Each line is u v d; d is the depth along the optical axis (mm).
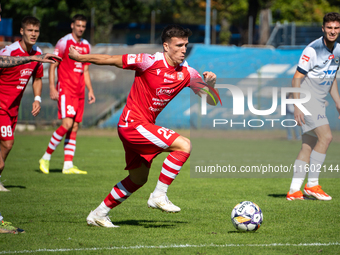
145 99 17625
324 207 22844
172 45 16984
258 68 92500
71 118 34500
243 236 17062
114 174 34688
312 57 24453
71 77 33875
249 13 123625
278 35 113500
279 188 29859
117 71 88750
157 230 17922
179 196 26219
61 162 42156
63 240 16250
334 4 160500
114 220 19797
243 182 32781
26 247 15344
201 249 15203
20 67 25266
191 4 191125
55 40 145875
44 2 140500
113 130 79062
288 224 19047
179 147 17391
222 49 103500
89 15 149250
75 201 24016
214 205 23375
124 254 14594
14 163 40656
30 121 78688
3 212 21141
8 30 103375
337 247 15555
